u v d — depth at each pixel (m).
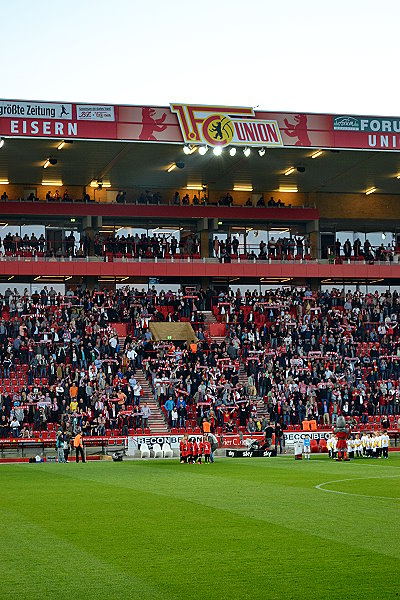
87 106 63.81
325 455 55.03
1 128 62.28
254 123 65.94
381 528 22.56
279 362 71.19
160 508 26.91
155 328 74.62
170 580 16.73
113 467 46.50
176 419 63.53
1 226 79.62
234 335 73.31
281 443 59.00
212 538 21.19
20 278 79.56
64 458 52.88
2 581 16.72
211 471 42.25
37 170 75.75
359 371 71.50
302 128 67.12
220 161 73.69
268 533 21.84
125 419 61.84
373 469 42.69
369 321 79.25
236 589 15.98
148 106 64.69
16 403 60.31
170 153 70.38
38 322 69.56
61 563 18.34
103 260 77.00
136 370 69.44
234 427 63.84
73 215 79.00
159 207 80.94
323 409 66.69
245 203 85.19
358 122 68.62
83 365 66.69
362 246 88.38
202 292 79.56
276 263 80.62
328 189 86.12
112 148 68.25
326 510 26.27
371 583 16.33
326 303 80.38
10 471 44.59
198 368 68.62
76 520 24.39
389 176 80.75
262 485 34.25
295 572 17.30
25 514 25.77
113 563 18.30
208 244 83.88
